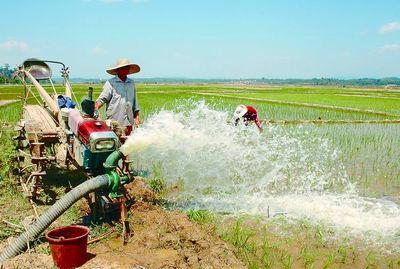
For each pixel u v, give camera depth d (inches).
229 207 261.6
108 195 214.5
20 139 292.7
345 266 187.5
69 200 187.3
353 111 895.1
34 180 239.5
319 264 188.1
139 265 173.2
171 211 245.1
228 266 177.0
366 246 208.8
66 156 255.4
